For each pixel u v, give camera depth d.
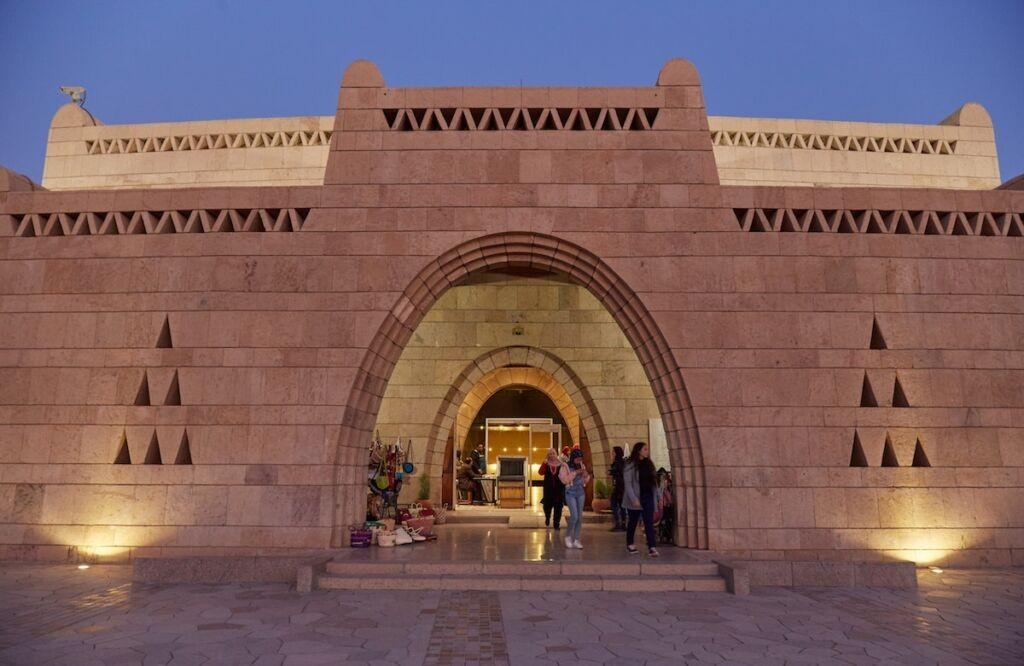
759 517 11.09
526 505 20.25
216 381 11.58
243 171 17.88
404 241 12.05
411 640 6.54
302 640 6.51
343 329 11.71
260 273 11.93
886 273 11.95
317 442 11.34
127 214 12.41
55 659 5.80
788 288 11.86
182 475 11.28
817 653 6.19
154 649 6.13
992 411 11.57
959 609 8.02
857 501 11.18
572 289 18.42
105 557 11.07
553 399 20.23
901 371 11.66
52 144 18.48
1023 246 12.16
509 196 12.23
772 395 11.51
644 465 10.71
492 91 12.66
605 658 5.99
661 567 9.70
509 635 6.77
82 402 11.60
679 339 11.69
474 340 18.16
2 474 11.41
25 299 11.98
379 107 12.59
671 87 12.69
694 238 12.05
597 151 12.42
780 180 17.81
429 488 17.41
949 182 18.22
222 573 9.46
